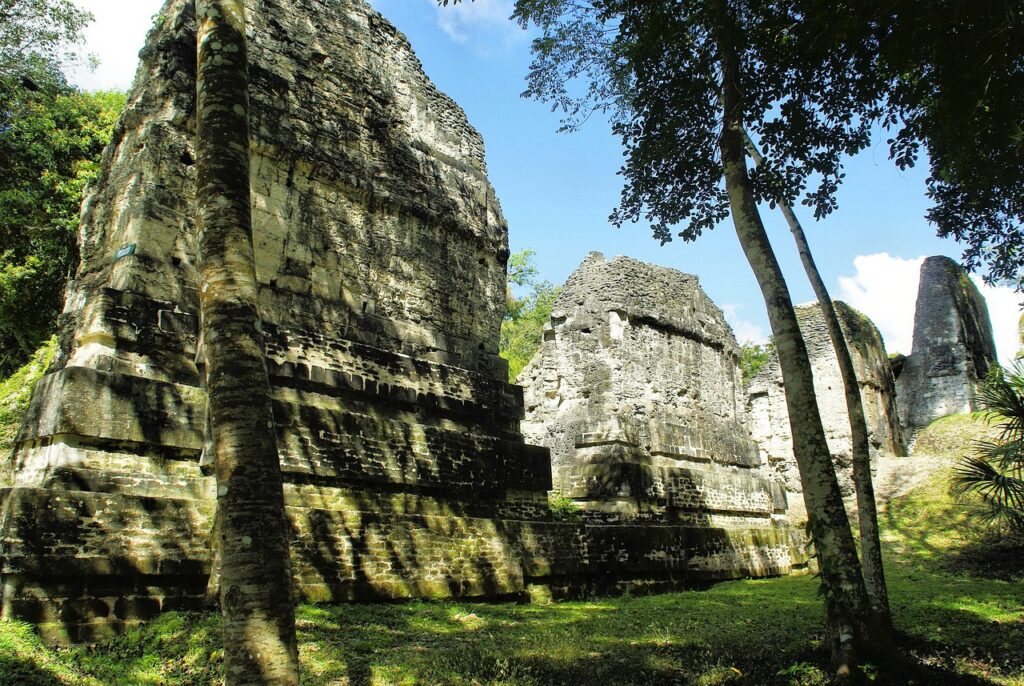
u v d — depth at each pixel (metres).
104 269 10.48
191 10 11.61
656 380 19.70
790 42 10.30
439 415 13.26
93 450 8.97
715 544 18.02
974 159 10.73
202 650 7.43
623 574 15.24
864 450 9.82
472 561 11.91
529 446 14.41
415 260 13.77
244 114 6.44
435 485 12.34
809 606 12.60
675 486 18.45
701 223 12.29
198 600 8.85
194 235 10.80
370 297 12.82
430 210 14.14
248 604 4.97
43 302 21.44
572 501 17.62
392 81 14.36
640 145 11.69
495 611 10.87
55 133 21.31
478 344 14.65
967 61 9.38
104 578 8.17
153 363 9.87
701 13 10.38
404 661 7.60
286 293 11.62
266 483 5.36
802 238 11.45
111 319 9.59
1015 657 8.39
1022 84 9.49
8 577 7.53
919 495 22.70
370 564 10.47
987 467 11.71
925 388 29.22
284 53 12.55
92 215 11.74
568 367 19.52
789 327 8.66
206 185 6.10
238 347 5.65
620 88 11.52
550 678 7.42
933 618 10.70
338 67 13.35
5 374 23.06
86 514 8.17
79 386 8.92
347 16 13.84
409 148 14.22
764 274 8.96
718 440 21.00
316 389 11.48
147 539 8.55
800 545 21.55
